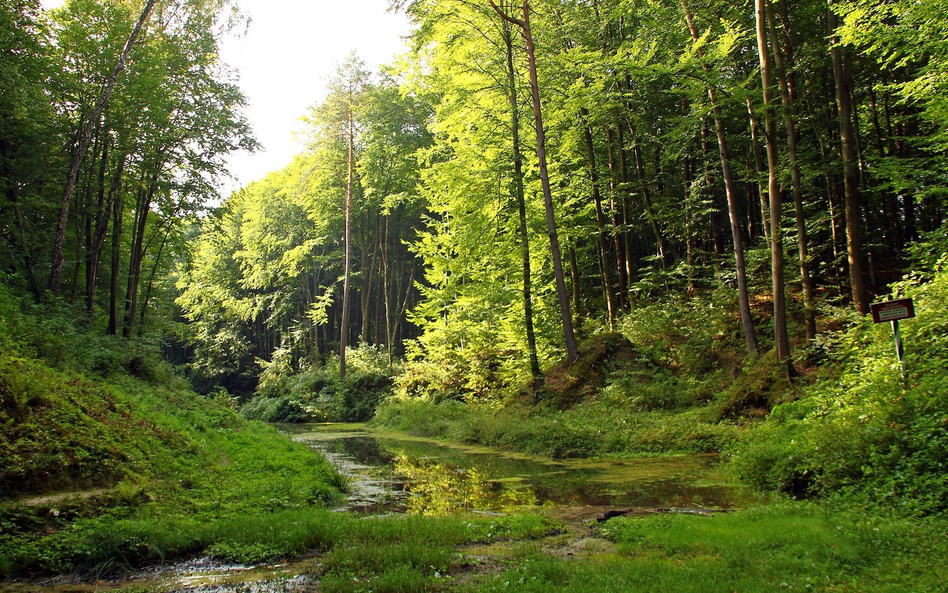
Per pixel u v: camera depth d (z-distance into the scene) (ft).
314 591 18.22
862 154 71.67
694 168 87.51
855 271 53.21
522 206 75.05
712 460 42.34
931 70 44.14
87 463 28.96
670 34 71.67
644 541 22.13
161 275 102.58
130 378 56.70
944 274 39.78
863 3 44.65
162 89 73.46
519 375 79.61
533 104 73.20
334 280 167.32
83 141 58.08
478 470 44.52
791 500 26.96
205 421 50.26
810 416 35.53
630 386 63.72
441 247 95.86
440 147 88.17
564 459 48.49
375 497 34.81
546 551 21.88
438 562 20.26
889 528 19.67
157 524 24.20
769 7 55.67
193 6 68.13
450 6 72.23
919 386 28.32
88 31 68.33
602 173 82.48
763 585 15.53
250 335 181.27
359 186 140.56
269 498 30.94
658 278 86.69
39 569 20.27
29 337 44.14
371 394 113.91
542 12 79.05
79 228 69.36
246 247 167.12
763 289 74.95
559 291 71.92
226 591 18.29
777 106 52.31
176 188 78.59
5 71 53.31
